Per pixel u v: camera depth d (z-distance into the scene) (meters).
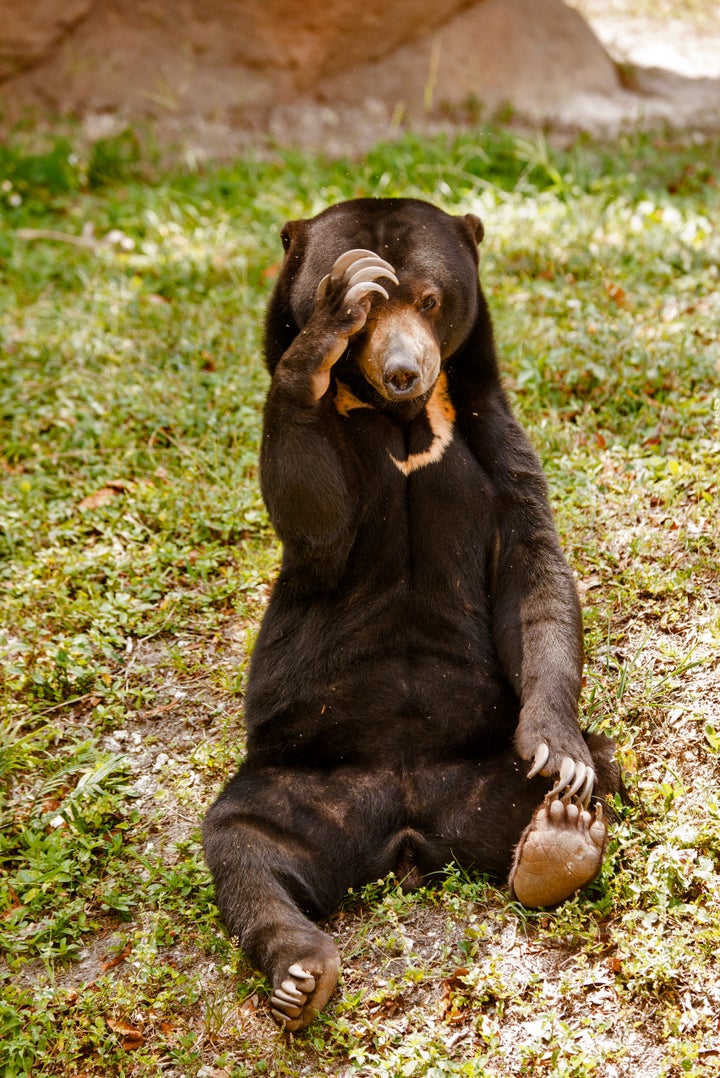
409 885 8.48
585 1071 6.94
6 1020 7.91
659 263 16.81
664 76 27.83
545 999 7.46
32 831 9.49
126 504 13.20
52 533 12.80
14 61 25.52
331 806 8.47
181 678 10.98
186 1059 7.49
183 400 14.79
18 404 15.20
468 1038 7.37
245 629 11.34
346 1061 7.38
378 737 8.70
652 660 10.01
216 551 12.30
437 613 8.90
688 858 8.00
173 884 8.66
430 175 22.00
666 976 7.32
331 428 8.77
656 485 11.99
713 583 10.64
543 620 8.75
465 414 9.33
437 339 8.97
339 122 25.34
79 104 25.59
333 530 8.59
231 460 13.57
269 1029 7.63
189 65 25.72
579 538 11.46
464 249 9.37
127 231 20.55
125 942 8.42
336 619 8.90
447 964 7.82
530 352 14.64
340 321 8.26
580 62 26.58
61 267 19.19
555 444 13.05
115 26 25.78
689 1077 6.77
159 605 11.76
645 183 21.22
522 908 8.05
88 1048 7.82
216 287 17.89
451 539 8.97
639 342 14.37
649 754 9.19
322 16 25.50
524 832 7.99
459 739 8.72
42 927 8.66
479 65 25.97
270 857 8.05
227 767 9.80
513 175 22.19
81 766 9.99
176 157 24.44
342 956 8.00
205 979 8.05
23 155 24.00
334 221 9.12
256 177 22.64
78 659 11.15
